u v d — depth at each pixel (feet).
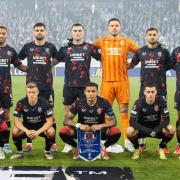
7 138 19.20
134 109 18.89
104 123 19.11
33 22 122.62
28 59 21.61
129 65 22.50
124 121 21.75
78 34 21.45
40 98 19.08
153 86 18.60
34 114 18.92
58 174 15.79
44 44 21.68
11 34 113.60
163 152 19.33
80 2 141.79
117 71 21.59
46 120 18.92
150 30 21.02
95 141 18.54
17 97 46.50
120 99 21.80
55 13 131.13
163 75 21.33
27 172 16.01
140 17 127.75
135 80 77.71
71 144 19.48
